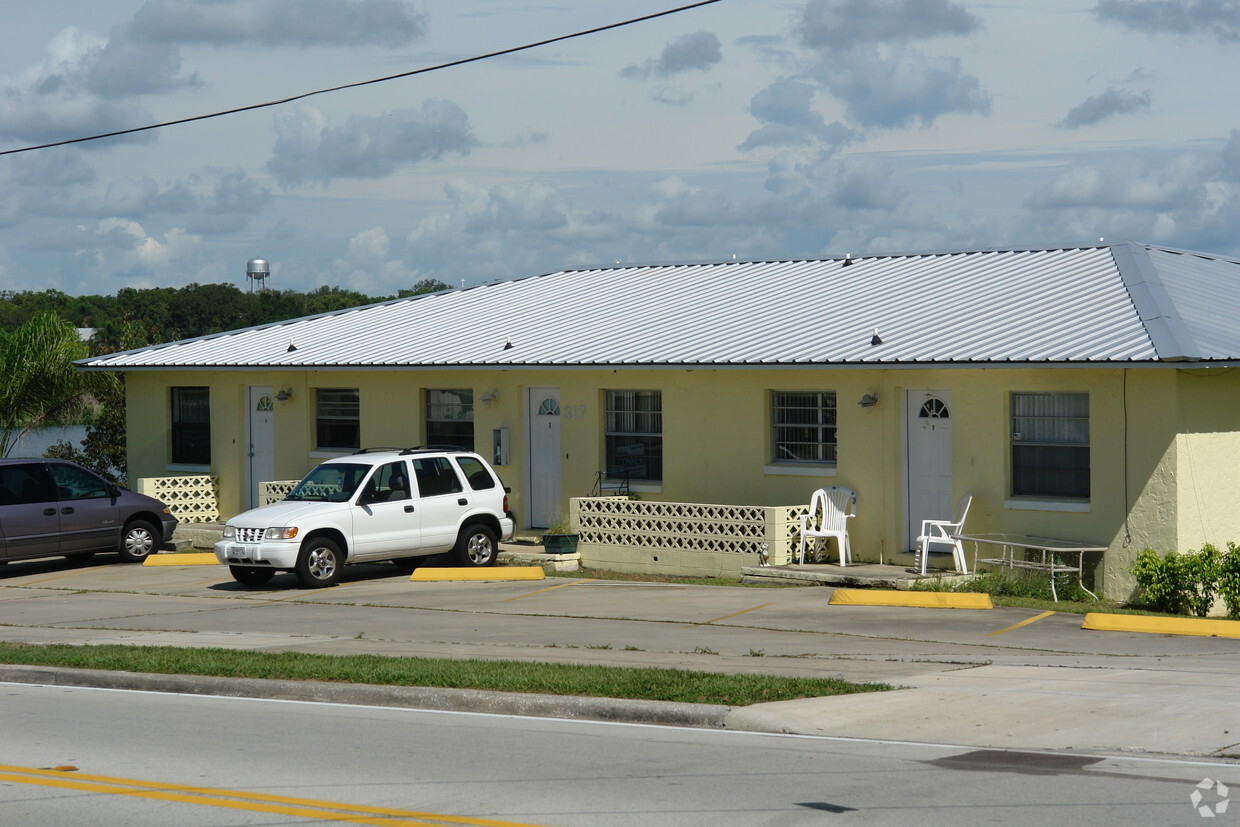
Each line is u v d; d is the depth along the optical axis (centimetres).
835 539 2480
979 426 2309
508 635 1828
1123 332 2202
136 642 1809
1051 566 2123
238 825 939
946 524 2266
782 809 955
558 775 1070
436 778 1066
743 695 1339
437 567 2573
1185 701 1288
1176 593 2030
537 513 2944
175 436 3550
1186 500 2086
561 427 2878
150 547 2856
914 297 2744
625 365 2641
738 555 2470
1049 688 1368
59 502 2692
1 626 2011
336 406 3253
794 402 2570
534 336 3038
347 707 1409
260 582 2417
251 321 9538
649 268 3591
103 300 9944
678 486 2702
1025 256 2897
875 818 930
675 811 954
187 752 1178
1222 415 2159
